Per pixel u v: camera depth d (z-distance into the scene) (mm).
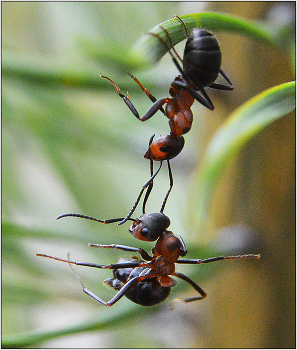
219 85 66
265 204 69
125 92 67
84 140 72
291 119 68
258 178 69
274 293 70
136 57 58
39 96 71
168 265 67
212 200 70
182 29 59
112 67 59
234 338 71
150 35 58
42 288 72
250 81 69
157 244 67
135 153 72
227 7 68
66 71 66
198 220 65
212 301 72
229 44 69
